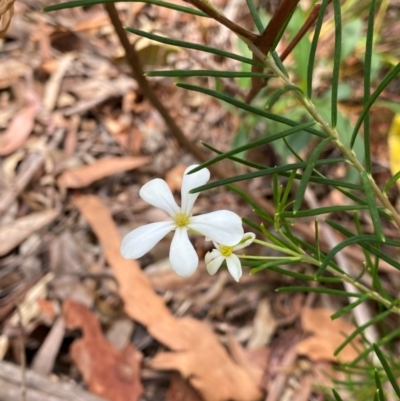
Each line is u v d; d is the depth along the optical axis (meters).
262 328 0.24
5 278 0.24
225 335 0.23
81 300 0.23
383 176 0.27
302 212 0.09
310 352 0.22
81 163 0.28
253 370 0.22
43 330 0.22
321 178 0.09
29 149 0.28
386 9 0.32
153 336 0.22
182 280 0.24
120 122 0.30
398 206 0.26
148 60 0.28
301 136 0.23
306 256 0.11
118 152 0.29
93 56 0.32
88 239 0.26
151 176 0.28
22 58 0.31
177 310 0.24
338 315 0.11
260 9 0.31
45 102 0.30
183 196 0.09
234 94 0.27
